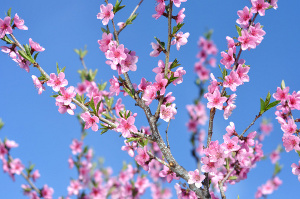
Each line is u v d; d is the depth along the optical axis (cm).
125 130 317
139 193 485
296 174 339
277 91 351
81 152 500
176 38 322
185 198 368
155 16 313
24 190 432
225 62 329
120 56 317
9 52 342
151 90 309
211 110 317
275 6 338
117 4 333
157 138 319
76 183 499
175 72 324
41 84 343
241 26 347
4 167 420
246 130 320
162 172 372
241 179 412
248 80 323
